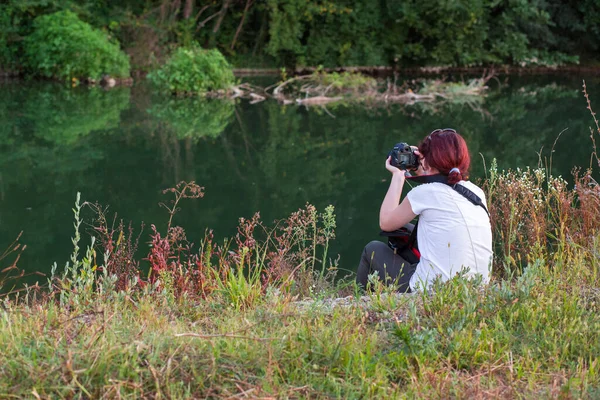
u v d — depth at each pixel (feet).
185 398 7.83
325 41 86.84
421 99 63.72
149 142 41.01
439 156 12.30
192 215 25.80
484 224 12.28
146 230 23.49
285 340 9.23
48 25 68.95
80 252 21.06
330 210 15.23
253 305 11.71
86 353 8.39
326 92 66.03
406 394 8.21
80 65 68.08
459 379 8.76
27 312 10.64
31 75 71.36
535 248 14.79
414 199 12.32
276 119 50.67
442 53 86.28
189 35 82.58
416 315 10.53
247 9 86.99
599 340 9.73
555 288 11.32
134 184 30.63
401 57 89.81
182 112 53.21
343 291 15.38
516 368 9.09
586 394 8.37
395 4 86.22
